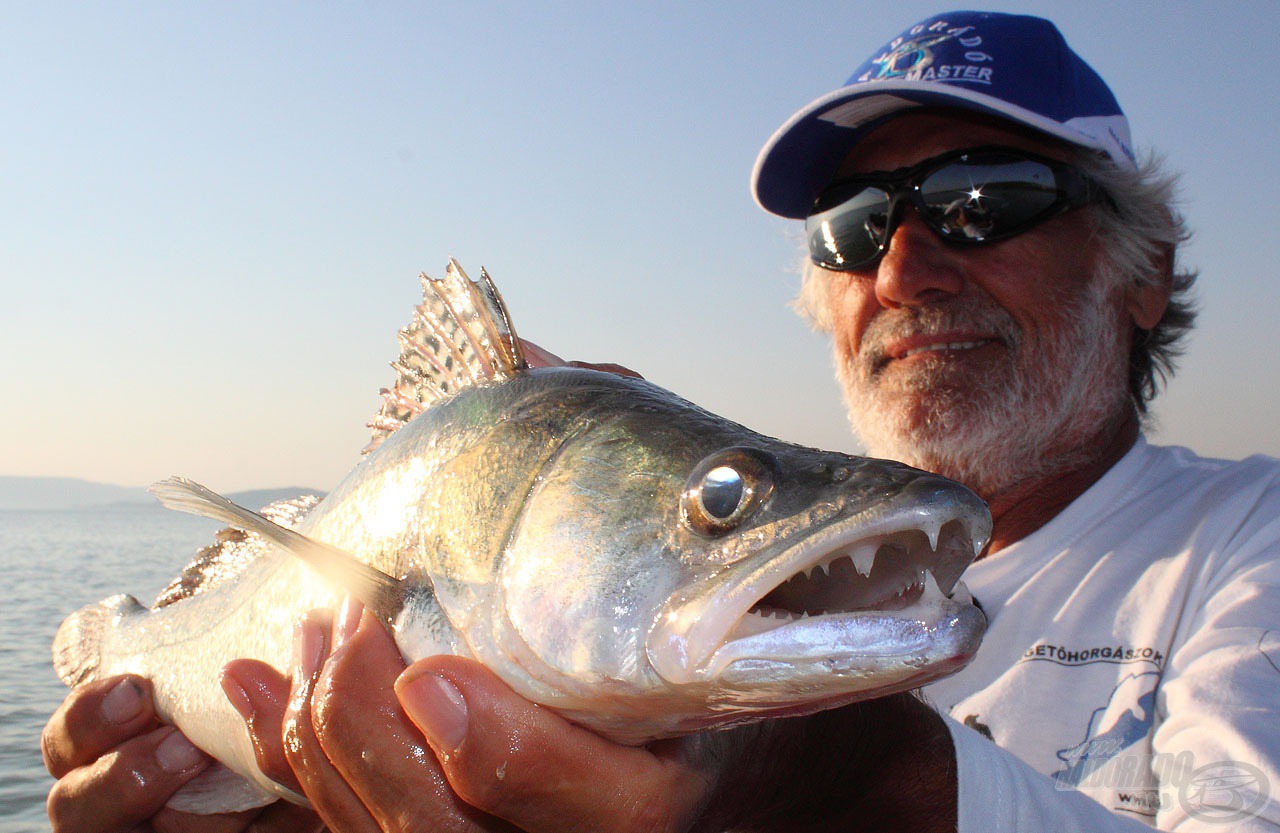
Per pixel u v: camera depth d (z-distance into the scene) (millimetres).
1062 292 515
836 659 254
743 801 315
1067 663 432
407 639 309
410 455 339
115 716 422
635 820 283
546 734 274
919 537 274
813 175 615
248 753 387
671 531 281
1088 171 524
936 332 527
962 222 527
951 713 446
